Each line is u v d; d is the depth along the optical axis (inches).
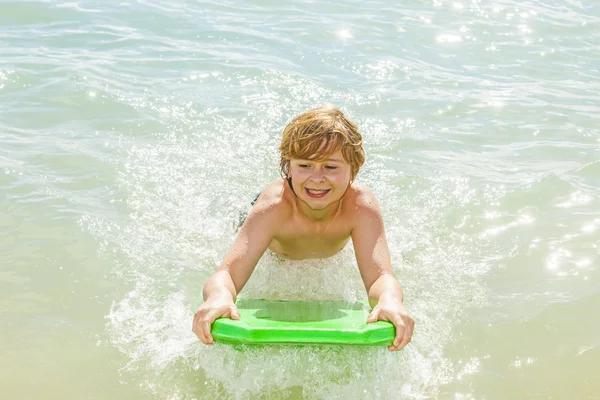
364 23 264.4
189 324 117.6
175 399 101.2
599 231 147.1
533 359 110.9
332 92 211.5
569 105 212.2
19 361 106.6
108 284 127.2
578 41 262.1
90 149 172.4
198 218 150.5
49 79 204.4
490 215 154.0
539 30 269.6
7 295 121.6
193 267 134.6
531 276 133.7
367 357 108.6
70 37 235.9
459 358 111.1
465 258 139.9
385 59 236.5
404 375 107.0
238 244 120.0
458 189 163.3
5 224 140.9
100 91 199.0
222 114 194.1
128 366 107.3
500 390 104.2
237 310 106.3
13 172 158.6
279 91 208.8
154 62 222.1
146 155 172.6
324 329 99.8
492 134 192.9
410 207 156.6
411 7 283.7
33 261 131.0
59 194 152.7
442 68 235.3
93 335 113.7
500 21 275.4
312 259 133.3
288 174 123.6
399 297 109.8
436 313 122.3
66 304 121.0
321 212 122.7
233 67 220.4
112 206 151.4
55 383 102.8
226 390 103.4
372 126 193.0
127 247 138.4
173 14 261.1
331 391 103.7
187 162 171.2
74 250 135.4
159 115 191.3
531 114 205.5
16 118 184.5
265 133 187.0
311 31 253.0
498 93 218.4
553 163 177.0
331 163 113.4
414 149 182.7
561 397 102.8
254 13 268.5
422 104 208.4
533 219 152.6
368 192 127.0
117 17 255.4
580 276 133.0
